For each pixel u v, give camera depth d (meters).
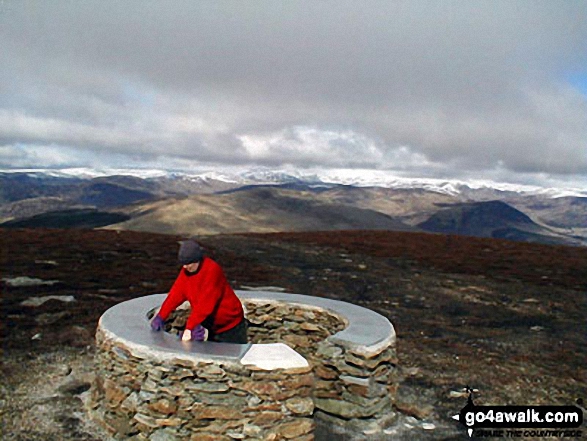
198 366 3.80
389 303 10.49
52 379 5.44
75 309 8.28
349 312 5.37
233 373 3.80
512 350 7.33
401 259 17.12
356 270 14.60
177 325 5.30
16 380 5.36
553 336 8.24
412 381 5.92
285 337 5.81
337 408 4.58
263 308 5.88
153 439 3.88
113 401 4.23
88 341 6.75
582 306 10.73
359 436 4.40
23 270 11.52
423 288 12.27
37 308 8.22
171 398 3.85
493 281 13.47
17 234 18.42
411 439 4.45
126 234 20.88
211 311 4.21
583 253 19.48
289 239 22.16
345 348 4.56
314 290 11.38
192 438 3.83
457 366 6.48
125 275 11.77
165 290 10.34
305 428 3.93
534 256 18.31
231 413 3.81
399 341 7.53
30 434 4.25
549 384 5.98
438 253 18.62
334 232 26.12
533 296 11.62
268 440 3.83
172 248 17.12
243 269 13.64
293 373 3.86
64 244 16.38
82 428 4.36
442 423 4.85
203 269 4.23
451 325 8.80
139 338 4.12
